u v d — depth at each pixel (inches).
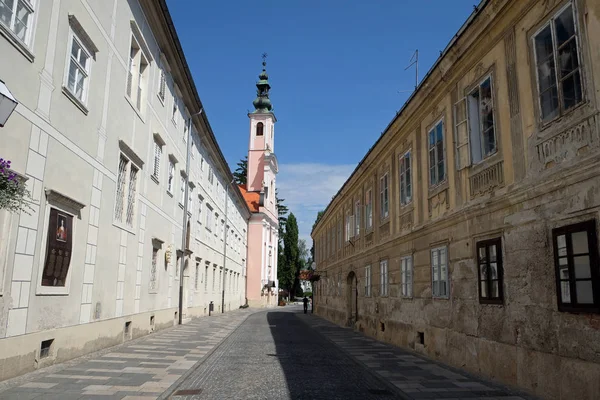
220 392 341.4
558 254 309.1
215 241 1391.5
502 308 377.1
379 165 803.4
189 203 1021.8
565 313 300.0
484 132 428.1
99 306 508.4
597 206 275.9
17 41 336.5
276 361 503.8
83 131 457.1
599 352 268.8
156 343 611.8
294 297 3157.0
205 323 1011.9
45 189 383.6
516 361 354.9
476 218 429.4
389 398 331.9
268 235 2449.6
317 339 765.3
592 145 282.4
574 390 288.5
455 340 464.1
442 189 511.5
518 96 368.2
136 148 629.9
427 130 570.9
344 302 1098.7
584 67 291.9
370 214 855.1
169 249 821.9
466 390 350.3
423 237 565.3
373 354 560.4
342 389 359.9
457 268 465.4
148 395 314.0
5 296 332.2
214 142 1213.1
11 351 340.8
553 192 318.7
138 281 655.1
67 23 416.8
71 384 338.6
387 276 716.0
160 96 746.8
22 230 352.2
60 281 418.6
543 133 332.2
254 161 2465.6
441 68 500.7
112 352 511.2
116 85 544.7
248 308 2097.7
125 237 595.2
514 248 363.3
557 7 323.3
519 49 370.0
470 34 435.2
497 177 395.9
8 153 332.2
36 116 366.9
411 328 597.9
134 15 601.6
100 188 502.6
